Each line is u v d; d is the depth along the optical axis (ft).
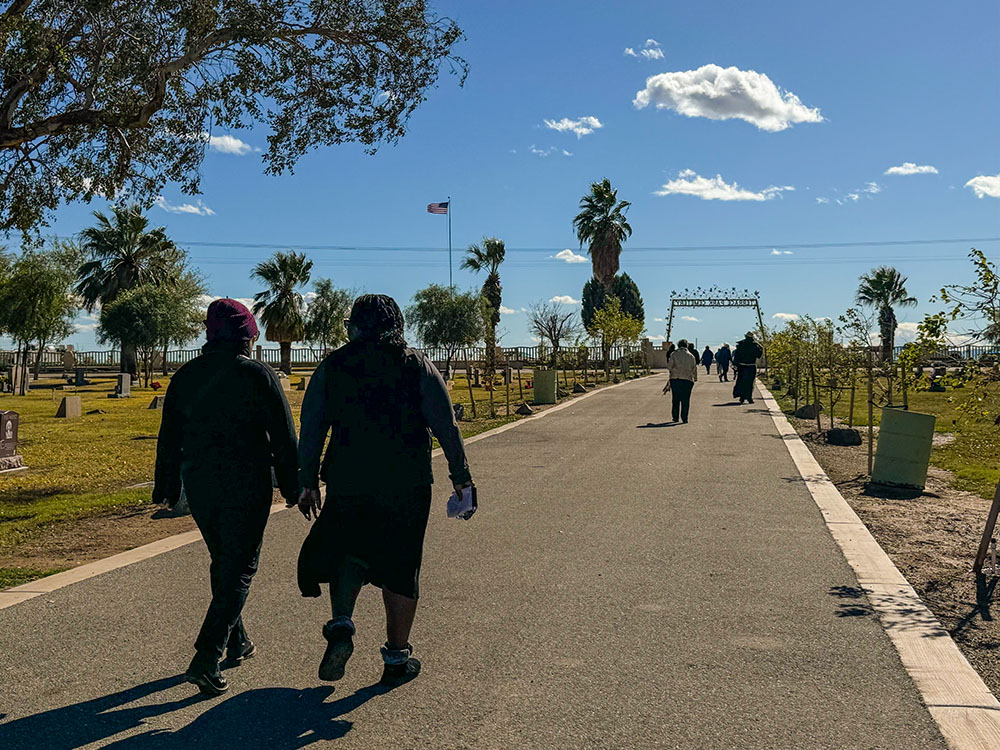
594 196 214.69
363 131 43.93
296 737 12.00
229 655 14.73
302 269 202.59
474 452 46.37
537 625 16.78
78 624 17.11
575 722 12.39
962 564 21.57
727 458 42.39
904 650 15.25
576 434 55.47
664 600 18.39
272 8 40.60
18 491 37.01
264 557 22.77
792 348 86.43
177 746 11.77
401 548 13.25
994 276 21.63
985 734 11.93
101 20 38.93
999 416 22.61
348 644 13.20
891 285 201.77
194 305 176.04
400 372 13.38
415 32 43.50
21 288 141.69
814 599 18.39
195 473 13.71
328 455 13.50
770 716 12.55
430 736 11.99
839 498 30.89
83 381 162.20
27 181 42.98
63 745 11.84
